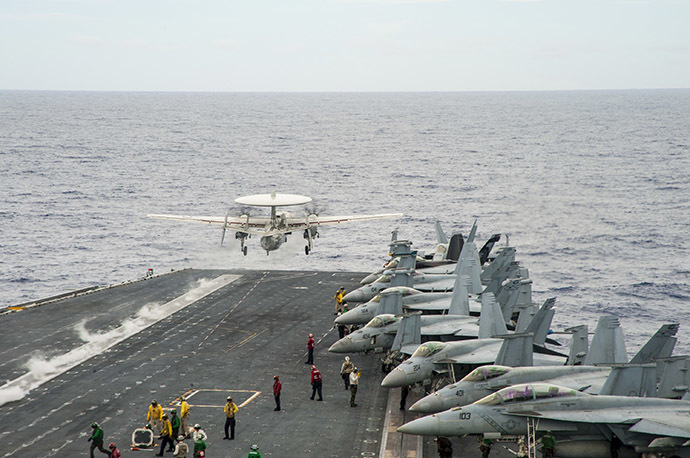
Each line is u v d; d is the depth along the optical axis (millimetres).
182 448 34062
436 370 42000
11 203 166125
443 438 35000
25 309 66875
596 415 34344
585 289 97375
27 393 44844
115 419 40781
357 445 37375
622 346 42062
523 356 40375
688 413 34781
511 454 36844
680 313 85812
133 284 78750
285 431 39188
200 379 47875
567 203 170125
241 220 77688
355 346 49906
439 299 59094
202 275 83938
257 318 64188
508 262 69000
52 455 35906
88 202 171750
